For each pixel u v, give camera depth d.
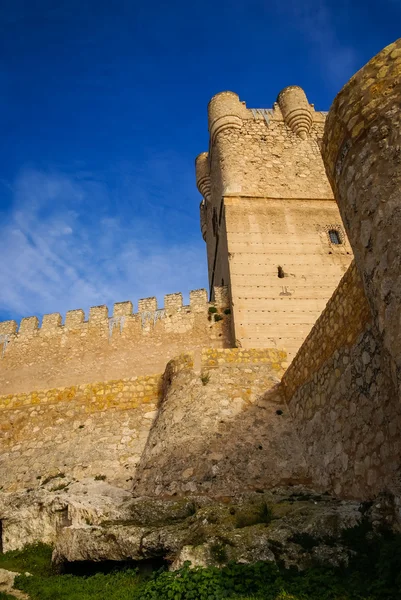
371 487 7.01
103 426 13.23
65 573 8.27
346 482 7.89
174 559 6.61
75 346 24.53
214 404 11.93
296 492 8.98
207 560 6.27
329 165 7.30
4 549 9.93
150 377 14.17
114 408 13.66
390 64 6.39
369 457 7.16
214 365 13.12
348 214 6.55
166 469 10.62
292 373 11.39
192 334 23.20
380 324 5.70
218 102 28.41
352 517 6.45
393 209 5.68
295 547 6.18
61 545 8.40
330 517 6.53
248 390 12.28
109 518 8.90
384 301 5.61
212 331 23.02
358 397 7.67
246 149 26.64
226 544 6.45
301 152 26.94
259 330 20.55
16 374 24.27
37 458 12.77
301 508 7.30
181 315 23.97
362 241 6.16
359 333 7.68
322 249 23.19
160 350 23.11
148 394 13.80
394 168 5.85
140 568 7.52
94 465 12.07
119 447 12.48
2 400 14.59
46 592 7.00
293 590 5.26
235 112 27.78
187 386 12.73
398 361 5.27
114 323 24.80
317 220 24.27
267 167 26.08
